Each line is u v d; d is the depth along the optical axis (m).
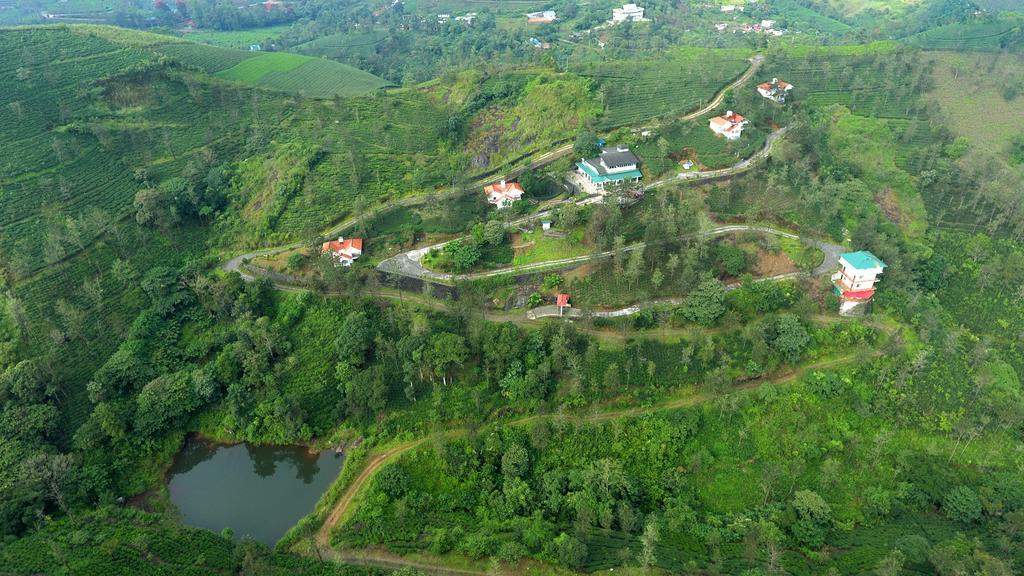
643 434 105.12
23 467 99.00
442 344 112.62
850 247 135.38
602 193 151.25
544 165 166.88
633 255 123.56
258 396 117.62
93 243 141.25
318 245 142.38
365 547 92.81
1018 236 151.62
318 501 102.75
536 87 195.88
